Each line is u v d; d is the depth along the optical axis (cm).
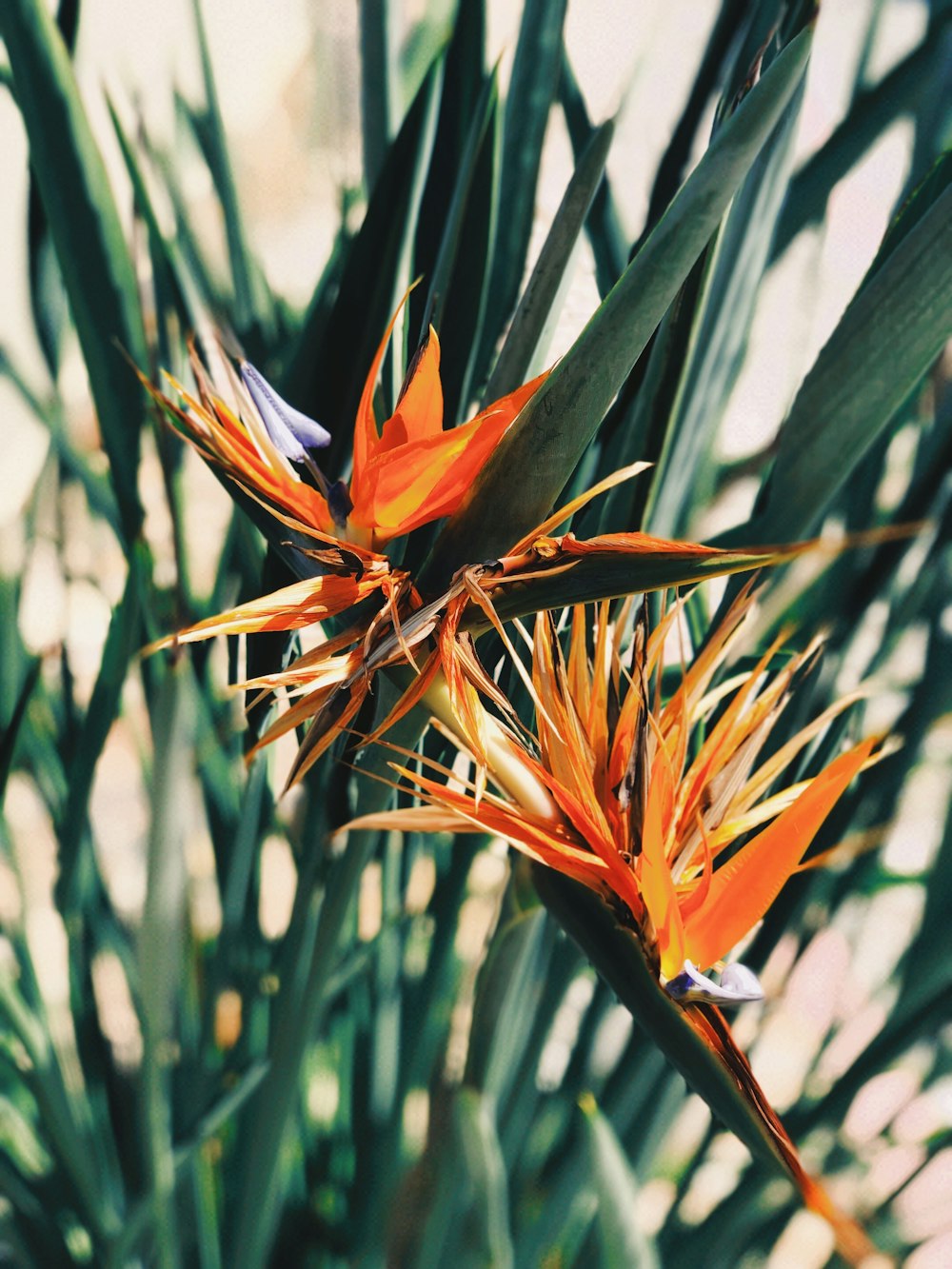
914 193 60
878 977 129
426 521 51
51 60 62
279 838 113
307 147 153
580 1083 97
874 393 57
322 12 106
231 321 86
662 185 74
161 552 93
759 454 84
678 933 48
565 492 72
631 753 51
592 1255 93
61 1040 106
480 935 110
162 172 87
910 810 127
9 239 137
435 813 55
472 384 76
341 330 67
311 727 50
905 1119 118
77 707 93
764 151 69
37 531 100
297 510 51
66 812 80
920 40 80
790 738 81
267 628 50
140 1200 76
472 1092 60
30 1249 90
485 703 64
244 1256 79
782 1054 121
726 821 55
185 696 51
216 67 151
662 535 75
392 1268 83
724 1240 94
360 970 99
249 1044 91
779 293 144
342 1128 103
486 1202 59
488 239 70
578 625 56
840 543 42
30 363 132
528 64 74
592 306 111
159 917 57
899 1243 99
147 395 68
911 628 104
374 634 49
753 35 67
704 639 70
